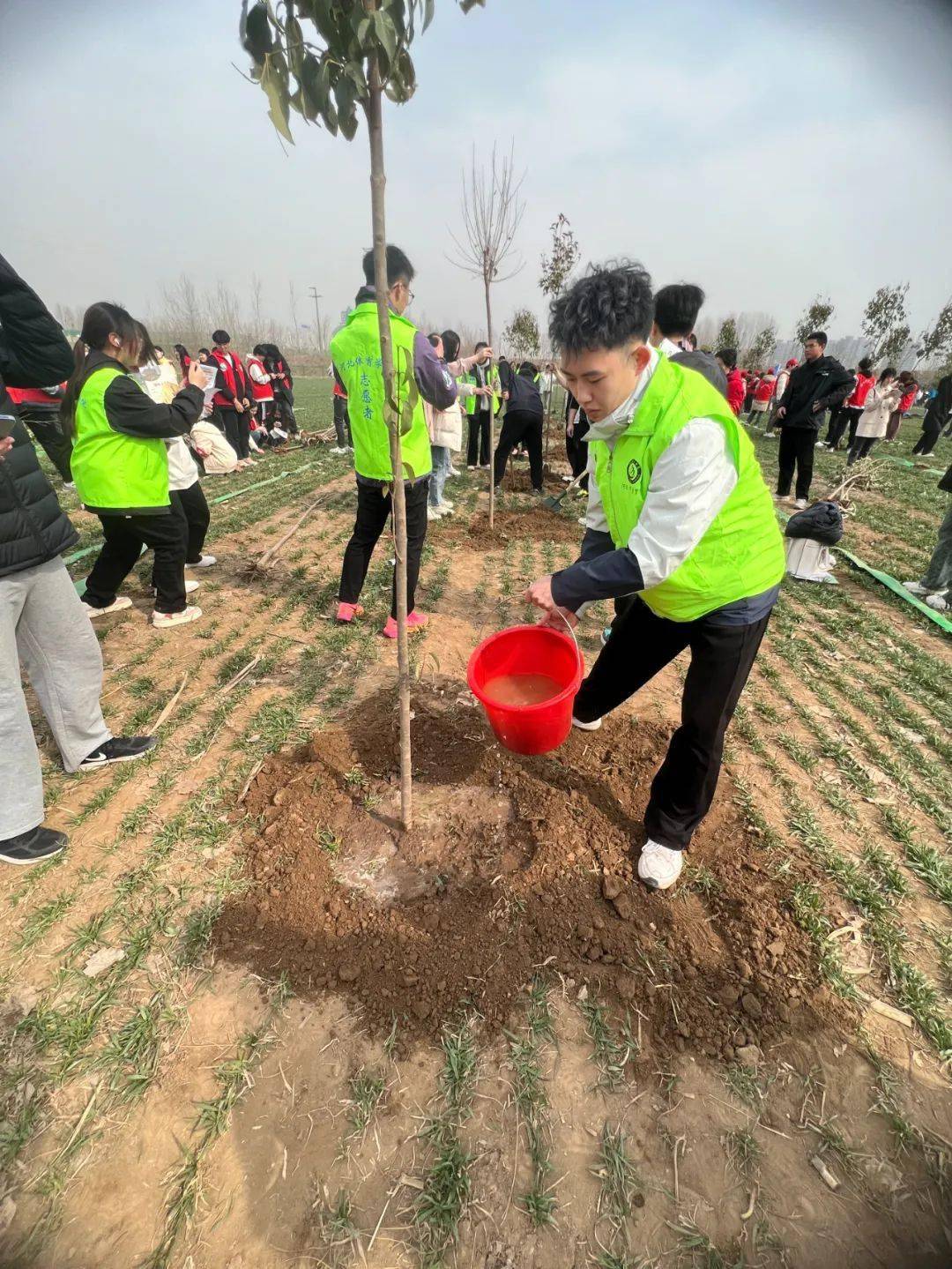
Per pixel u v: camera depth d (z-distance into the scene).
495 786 2.85
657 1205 1.57
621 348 1.57
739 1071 1.82
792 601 5.14
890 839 2.70
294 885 2.35
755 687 3.83
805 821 2.72
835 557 6.28
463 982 2.03
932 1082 1.81
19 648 2.66
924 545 6.76
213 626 4.46
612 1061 1.84
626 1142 1.68
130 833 2.61
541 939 2.16
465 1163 1.63
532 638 2.53
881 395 11.53
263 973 2.07
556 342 1.65
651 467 1.72
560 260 12.07
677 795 2.22
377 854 2.53
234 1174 1.61
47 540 2.38
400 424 1.92
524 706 2.05
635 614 2.37
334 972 2.07
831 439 14.34
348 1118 1.72
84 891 2.36
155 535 4.01
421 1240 1.50
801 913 2.26
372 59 1.45
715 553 1.79
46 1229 1.50
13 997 1.99
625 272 1.55
